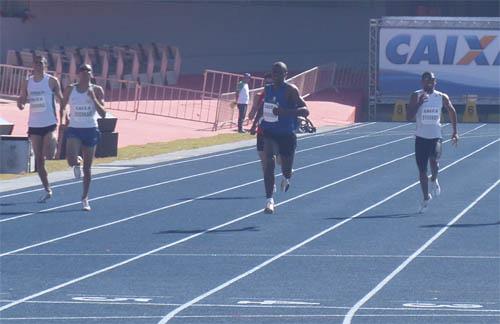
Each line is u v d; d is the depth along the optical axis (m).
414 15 175.62
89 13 164.75
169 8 170.38
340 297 28.59
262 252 36.69
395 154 82.44
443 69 136.62
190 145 91.00
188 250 37.16
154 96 128.62
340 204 50.59
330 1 176.62
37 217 45.44
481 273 32.31
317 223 43.97
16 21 155.50
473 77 136.75
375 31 137.38
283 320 25.48
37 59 47.16
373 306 27.22
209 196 53.97
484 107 140.00
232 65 174.62
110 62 141.62
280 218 45.53
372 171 68.12
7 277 31.83
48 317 25.92
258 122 46.66
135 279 31.56
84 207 47.66
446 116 136.38
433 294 28.94
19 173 64.94
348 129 117.56
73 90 46.00
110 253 36.50
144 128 101.75
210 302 27.89
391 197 53.47
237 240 39.44
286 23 176.25
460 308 26.84
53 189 56.44
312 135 107.25
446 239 39.50
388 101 137.50
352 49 176.12
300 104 44.62
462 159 77.25
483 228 42.38
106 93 129.88
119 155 80.38
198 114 115.94
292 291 29.53
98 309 26.92
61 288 30.06
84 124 46.28
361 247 37.72
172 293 29.28
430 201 51.59
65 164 70.00
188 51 171.88
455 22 136.25
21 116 96.50
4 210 47.59
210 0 172.50
